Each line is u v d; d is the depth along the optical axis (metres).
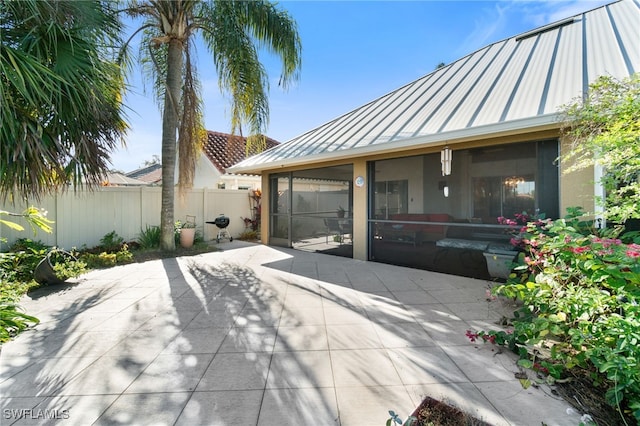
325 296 4.83
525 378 2.61
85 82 3.76
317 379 2.63
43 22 3.56
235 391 2.48
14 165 3.38
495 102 5.50
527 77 5.92
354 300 4.63
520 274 4.98
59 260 6.10
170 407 2.30
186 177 8.46
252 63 7.69
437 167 6.34
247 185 16.25
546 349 3.04
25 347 3.20
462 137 5.13
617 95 3.38
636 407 1.92
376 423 2.13
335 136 8.26
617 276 2.53
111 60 4.98
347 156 6.95
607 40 5.95
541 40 7.64
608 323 2.42
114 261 7.07
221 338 3.40
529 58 6.82
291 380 2.62
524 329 2.94
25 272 5.49
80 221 7.88
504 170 5.50
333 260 7.64
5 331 3.35
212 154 14.54
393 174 7.06
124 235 8.85
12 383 2.58
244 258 7.92
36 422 2.14
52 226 7.30
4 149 3.22
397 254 7.05
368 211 7.55
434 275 6.11
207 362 2.91
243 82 7.75
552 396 2.39
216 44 7.61
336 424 2.13
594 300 2.59
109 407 2.29
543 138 5.03
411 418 1.97
